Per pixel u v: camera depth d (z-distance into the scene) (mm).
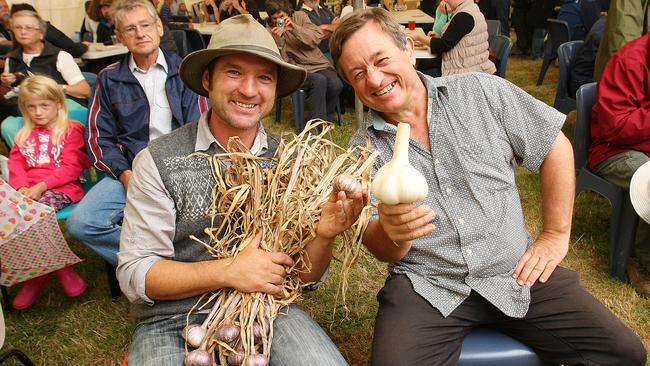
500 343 1571
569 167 1610
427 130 1595
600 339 1460
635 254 2576
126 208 1496
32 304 2551
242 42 1395
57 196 2504
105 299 2594
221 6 7324
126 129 2508
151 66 2525
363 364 2086
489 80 1605
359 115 3027
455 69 4188
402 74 1492
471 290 1560
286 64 1441
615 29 3273
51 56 3570
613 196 2473
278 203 1411
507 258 1571
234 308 1380
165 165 1442
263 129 1608
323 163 1482
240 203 1423
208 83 1513
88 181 2977
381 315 1570
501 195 1579
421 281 1586
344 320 2326
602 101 2428
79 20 6430
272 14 5043
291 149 1452
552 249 1633
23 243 2078
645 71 2340
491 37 4785
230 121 1461
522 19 8234
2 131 2736
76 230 2260
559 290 1552
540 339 1549
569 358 1521
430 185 1579
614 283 2529
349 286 2543
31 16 3486
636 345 1446
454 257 1559
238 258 1364
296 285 1483
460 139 1556
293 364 1356
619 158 2402
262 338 1358
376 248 1553
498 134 1587
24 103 2545
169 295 1418
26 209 2033
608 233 2992
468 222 1548
